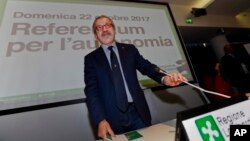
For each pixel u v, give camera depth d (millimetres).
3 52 1406
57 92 1433
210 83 3127
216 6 2984
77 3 1825
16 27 1512
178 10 2889
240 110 532
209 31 3191
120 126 929
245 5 3115
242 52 3154
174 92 1843
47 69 1467
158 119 1650
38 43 1521
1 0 1573
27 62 1435
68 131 1371
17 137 1253
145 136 679
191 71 2016
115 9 1979
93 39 1705
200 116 474
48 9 1684
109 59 1031
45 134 1313
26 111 1323
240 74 2445
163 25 2148
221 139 457
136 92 980
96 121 790
